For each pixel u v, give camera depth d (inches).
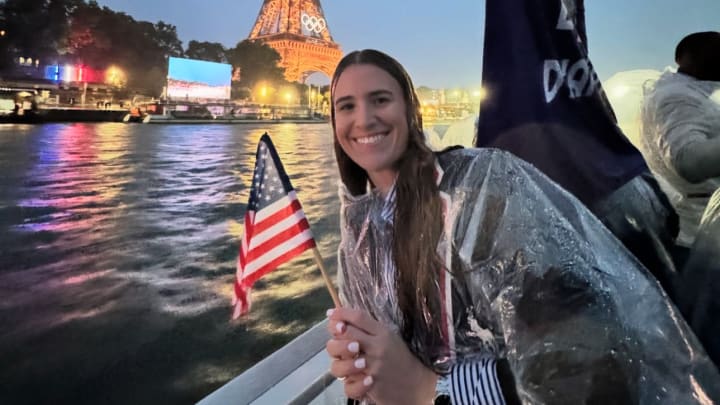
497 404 31.8
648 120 68.7
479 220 32.7
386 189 40.3
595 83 52.6
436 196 34.5
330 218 482.9
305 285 283.9
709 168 60.1
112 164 706.2
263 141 43.6
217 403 72.6
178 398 161.9
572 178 49.2
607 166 50.1
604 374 29.2
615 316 30.1
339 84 38.8
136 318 237.8
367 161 38.1
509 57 51.4
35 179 559.5
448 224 33.5
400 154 38.0
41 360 186.9
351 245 41.9
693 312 47.9
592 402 29.3
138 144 940.6
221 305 265.0
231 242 407.8
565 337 29.7
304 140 1226.0
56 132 971.3
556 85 50.9
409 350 35.7
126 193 550.3
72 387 165.3
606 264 32.8
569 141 49.9
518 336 31.3
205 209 517.0
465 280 33.4
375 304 39.9
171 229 430.9
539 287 30.5
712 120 61.5
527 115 50.4
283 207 42.1
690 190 63.8
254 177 43.9
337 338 35.3
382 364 33.9
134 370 178.5
